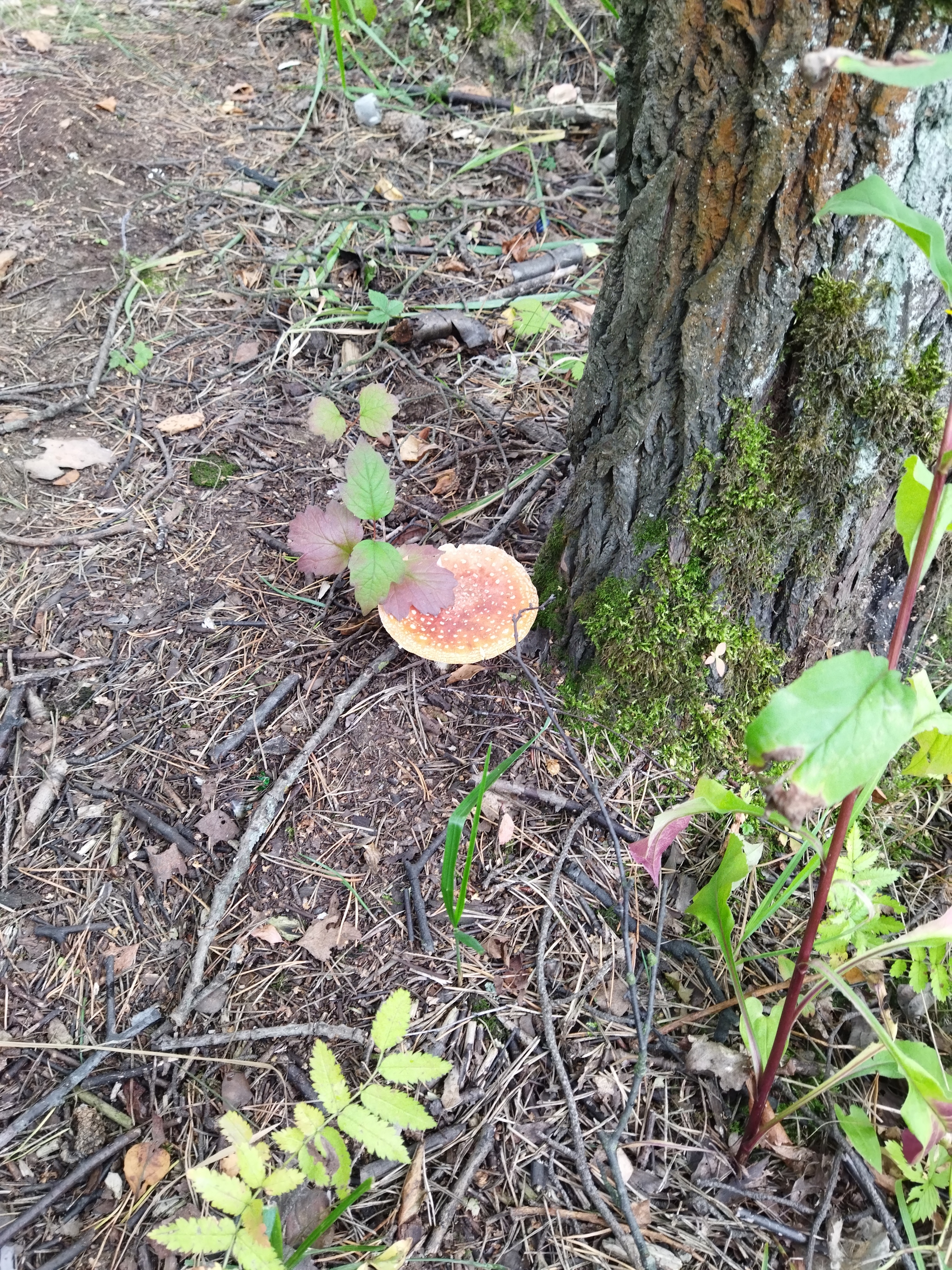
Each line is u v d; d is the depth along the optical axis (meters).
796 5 0.57
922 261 0.65
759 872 0.76
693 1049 0.67
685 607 0.79
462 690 0.85
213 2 1.62
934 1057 0.58
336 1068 0.55
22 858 0.75
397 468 1.02
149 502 0.97
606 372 0.76
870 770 0.46
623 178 0.71
